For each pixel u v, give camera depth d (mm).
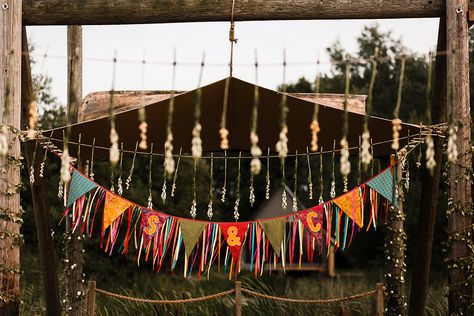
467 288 6715
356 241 22938
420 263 7758
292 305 9727
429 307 9359
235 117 7824
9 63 6766
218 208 21609
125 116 7348
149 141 8328
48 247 8094
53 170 15742
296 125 7961
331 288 13305
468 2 7016
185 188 17688
